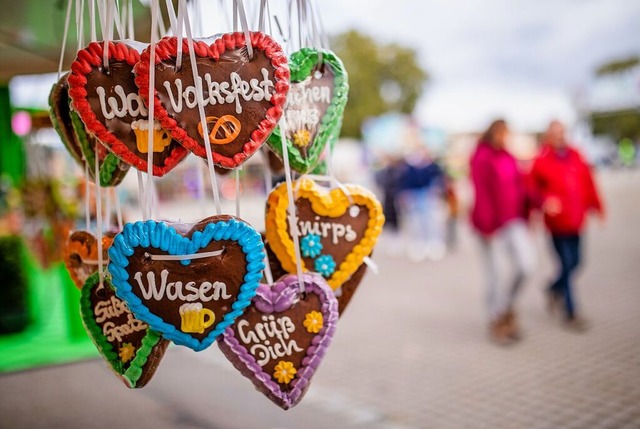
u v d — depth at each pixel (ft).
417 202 30.09
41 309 15.64
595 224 38.06
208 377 11.39
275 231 4.02
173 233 3.22
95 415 9.32
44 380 10.87
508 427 9.97
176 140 3.37
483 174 14.26
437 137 74.69
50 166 13.23
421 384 12.16
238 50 3.41
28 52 7.11
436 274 24.85
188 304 3.32
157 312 3.29
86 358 11.88
